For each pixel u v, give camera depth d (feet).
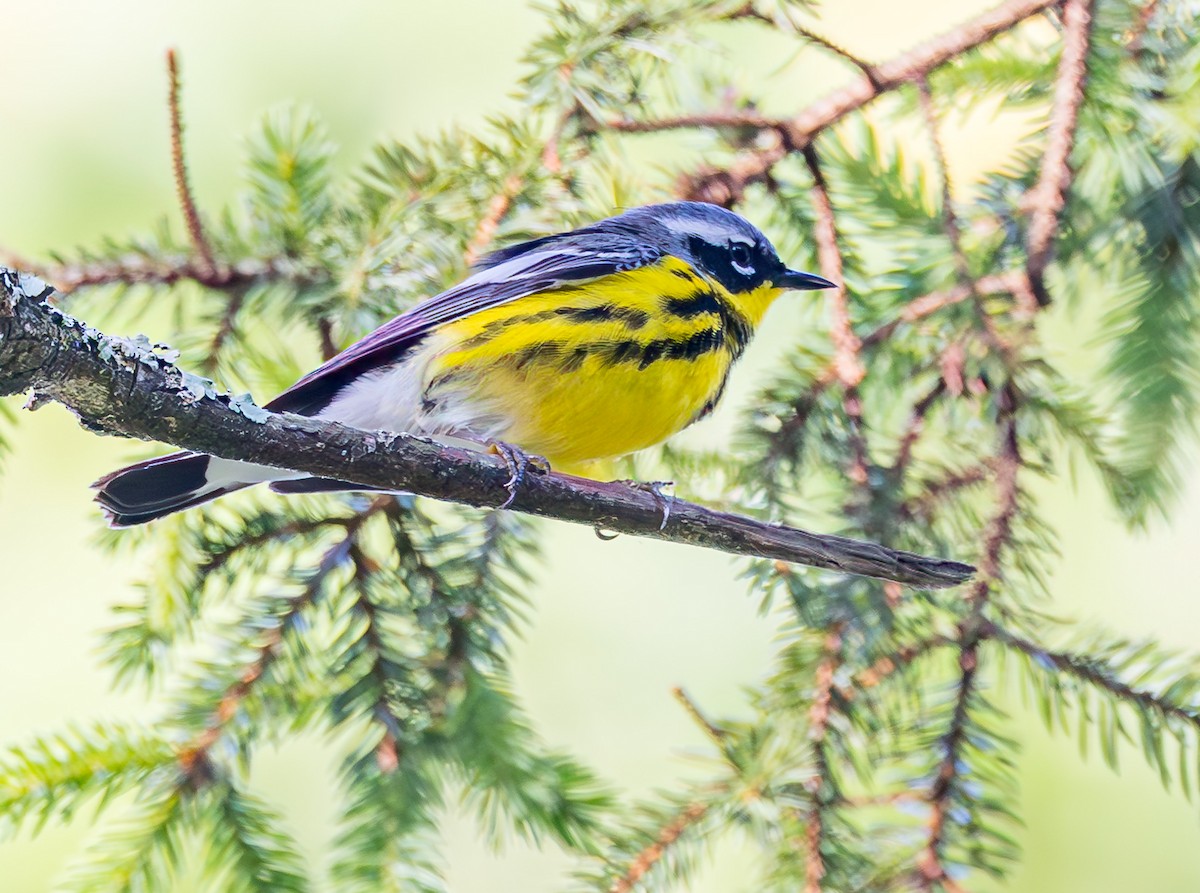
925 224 8.24
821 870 8.14
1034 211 8.20
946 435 8.22
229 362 8.21
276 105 8.22
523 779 8.16
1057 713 8.18
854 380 8.20
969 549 8.20
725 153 8.25
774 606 8.20
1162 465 8.21
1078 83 8.19
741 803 8.16
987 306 8.20
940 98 8.26
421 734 8.17
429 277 8.21
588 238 8.27
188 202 8.18
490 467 8.14
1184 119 8.19
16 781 8.14
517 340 8.25
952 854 8.15
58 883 8.14
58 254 8.19
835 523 8.20
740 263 8.28
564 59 8.20
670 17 8.20
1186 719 8.14
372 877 8.15
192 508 8.18
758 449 8.21
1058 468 8.23
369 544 8.21
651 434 8.27
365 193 8.20
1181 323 8.20
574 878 8.16
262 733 8.17
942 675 8.20
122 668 8.20
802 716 8.17
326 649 8.18
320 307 8.21
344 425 8.12
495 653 8.19
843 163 8.25
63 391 8.07
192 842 8.17
